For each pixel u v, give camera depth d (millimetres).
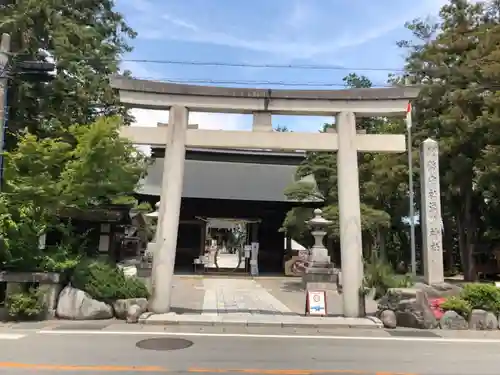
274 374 6785
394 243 33594
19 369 6691
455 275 33500
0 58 12508
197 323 11133
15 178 11914
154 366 7047
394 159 23906
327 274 20938
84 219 16672
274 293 19719
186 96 12992
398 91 12992
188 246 32844
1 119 12547
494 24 25000
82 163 11883
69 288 11680
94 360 7363
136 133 12758
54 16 16359
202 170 33094
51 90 16375
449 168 24703
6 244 11578
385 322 11445
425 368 7402
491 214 27391
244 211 32812
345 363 7621
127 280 12367
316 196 25453
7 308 11172
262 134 12898
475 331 11203
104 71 18516
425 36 27484
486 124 21094
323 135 13023
